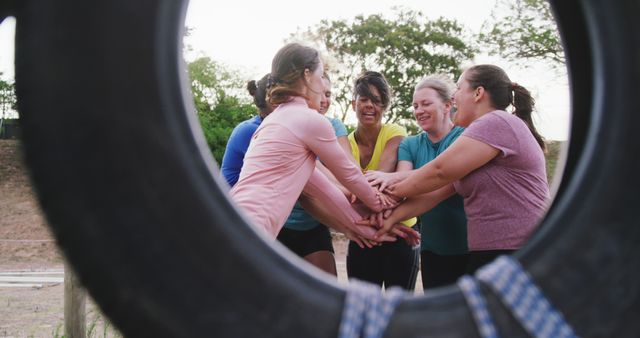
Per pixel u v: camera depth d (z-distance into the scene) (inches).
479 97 121.7
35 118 52.9
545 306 56.8
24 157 54.2
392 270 140.3
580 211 57.9
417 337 57.4
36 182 53.9
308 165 108.3
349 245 147.2
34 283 349.4
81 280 55.3
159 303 54.3
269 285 56.0
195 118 59.3
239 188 102.0
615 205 57.1
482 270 60.0
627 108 57.3
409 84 991.0
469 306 58.2
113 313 55.1
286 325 56.0
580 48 79.4
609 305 56.9
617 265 56.9
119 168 53.2
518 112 124.3
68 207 53.5
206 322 54.8
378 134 148.7
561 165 88.7
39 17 52.6
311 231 140.8
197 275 54.5
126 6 53.1
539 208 110.1
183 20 56.9
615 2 57.6
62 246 54.6
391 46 986.1
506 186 109.7
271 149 103.8
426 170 117.3
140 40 53.3
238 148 142.5
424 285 136.2
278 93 110.3
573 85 82.5
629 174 57.0
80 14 52.6
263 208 99.7
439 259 132.7
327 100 140.0
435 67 997.2
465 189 115.0
